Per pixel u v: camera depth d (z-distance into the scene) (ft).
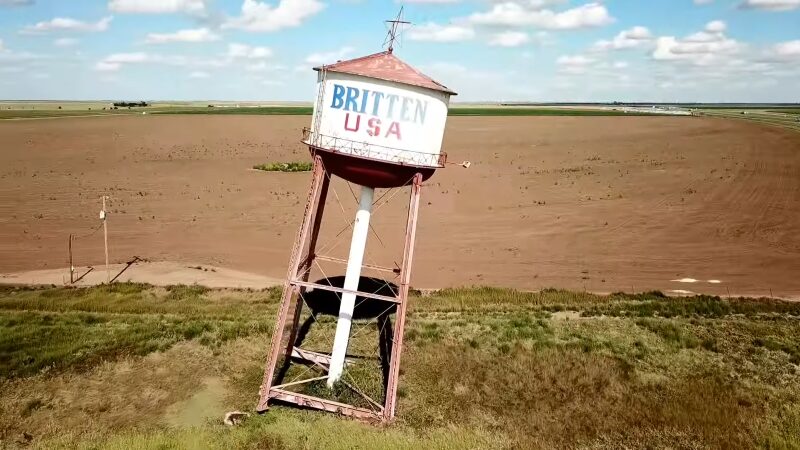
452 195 184.44
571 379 68.74
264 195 181.27
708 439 57.62
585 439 57.36
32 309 92.22
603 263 127.03
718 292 110.63
